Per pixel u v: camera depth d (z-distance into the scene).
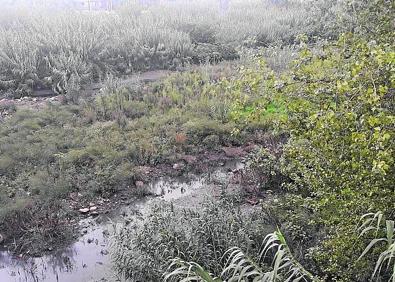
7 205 6.00
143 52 12.54
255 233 4.54
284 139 7.49
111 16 15.52
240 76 4.65
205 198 5.39
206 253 4.32
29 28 13.91
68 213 6.04
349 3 5.30
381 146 2.65
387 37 4.28
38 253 5.35
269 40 13.91
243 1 20.38
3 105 9.52
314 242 4.39
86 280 4.81
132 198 6.46
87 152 7.39
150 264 4.30
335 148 3.36
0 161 7.09
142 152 7.61
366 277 3.63
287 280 3.18
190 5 18.97
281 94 3.64
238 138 8.08
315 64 3.63
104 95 9.73
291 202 4.90
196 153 7.75
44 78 10.89
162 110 9.27
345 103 3.03
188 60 12.67
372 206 3.29
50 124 8.67
